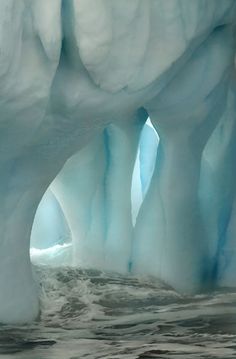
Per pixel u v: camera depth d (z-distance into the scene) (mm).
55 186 25703
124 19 18547
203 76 22672
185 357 16969
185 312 21438
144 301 22547
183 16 20203
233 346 17891
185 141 23656
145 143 29719
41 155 19359
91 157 25438
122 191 25734
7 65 16594
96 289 23156
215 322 20234
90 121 19547
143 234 25172
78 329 19422
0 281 19375
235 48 23797
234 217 25562
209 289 24891
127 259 25453
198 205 25016
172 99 22547
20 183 19359
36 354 17031
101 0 17984
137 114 25109
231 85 25031
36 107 17828
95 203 25844
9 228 19500
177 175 24000
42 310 20984
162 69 19938
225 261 25406
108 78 18734
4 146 18406
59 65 18250
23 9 16922
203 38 22094
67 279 23641
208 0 21375
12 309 19609
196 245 24781
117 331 19266
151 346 17859
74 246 26078
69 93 18406
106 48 18234
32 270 22250
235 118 25562
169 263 24406
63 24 17953
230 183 25688
